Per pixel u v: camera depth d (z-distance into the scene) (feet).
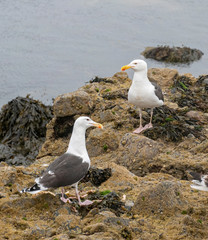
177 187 26.17
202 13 84.58
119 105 46.62
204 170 32.71
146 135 40.11
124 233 22.57
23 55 69.97
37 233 22.59
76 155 26.02
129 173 31.65
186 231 23.39
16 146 50.08
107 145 39.68
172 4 87.71
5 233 22.45
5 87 61.16
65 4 87.71
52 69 66.33
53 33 77.00
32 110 52.06
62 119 45.60
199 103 48.80
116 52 71.10
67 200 26.27
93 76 64.54
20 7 86.33
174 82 54.39
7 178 29.71
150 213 25.20
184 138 39.86
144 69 38.34
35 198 25.41
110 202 26.03
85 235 22.02
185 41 74.59
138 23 80.43
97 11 84.99
